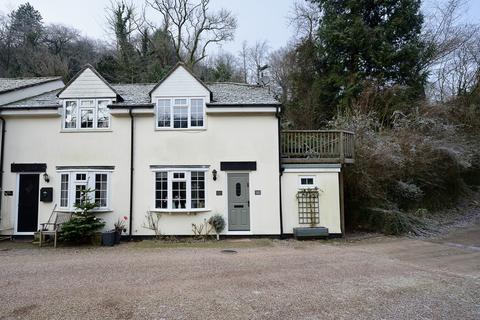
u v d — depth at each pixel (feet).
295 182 46.62
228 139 46.62
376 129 65.36
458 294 22.31
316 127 82.64
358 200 53.47
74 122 46.85
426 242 42.60
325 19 83.15
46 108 45.75
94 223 40.98
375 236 47.21
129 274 26.84
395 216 48.78
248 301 20.65
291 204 46.34
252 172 46.39
